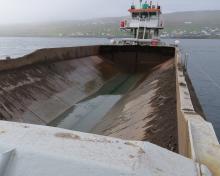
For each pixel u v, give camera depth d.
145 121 12.34
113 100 22.78
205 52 114.69
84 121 17.23
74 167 1.72
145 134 10.55
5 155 1.74
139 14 42.88
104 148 1.94
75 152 1.83
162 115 11.57
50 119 16.50
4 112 13.77
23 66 19.77
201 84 42.75
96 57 35.50
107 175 1.68
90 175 1.68
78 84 24.42
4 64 17.44
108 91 25.86
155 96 15.94
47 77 21.25
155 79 22.61
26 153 1.79
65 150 1.85
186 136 4.60
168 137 8.86
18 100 15.66
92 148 1.92
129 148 2.00
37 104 16.84
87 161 1.75
